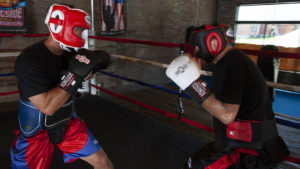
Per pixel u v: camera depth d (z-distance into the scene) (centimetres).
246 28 702
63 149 120
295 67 620
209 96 82
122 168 183
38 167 112
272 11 639
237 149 96
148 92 478
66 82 92
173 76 83
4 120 277
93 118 291
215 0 743
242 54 90
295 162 119
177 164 191
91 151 121
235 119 92
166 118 319
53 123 108
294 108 457
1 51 346
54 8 93
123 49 518
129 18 516
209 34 85
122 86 523
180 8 624
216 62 94
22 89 95
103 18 469
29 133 107
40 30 386
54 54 104
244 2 678
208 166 98
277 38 650
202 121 316
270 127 92
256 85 88
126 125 272
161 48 595
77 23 92
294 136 269
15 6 347
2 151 202
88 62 93
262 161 95
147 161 194
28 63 92
